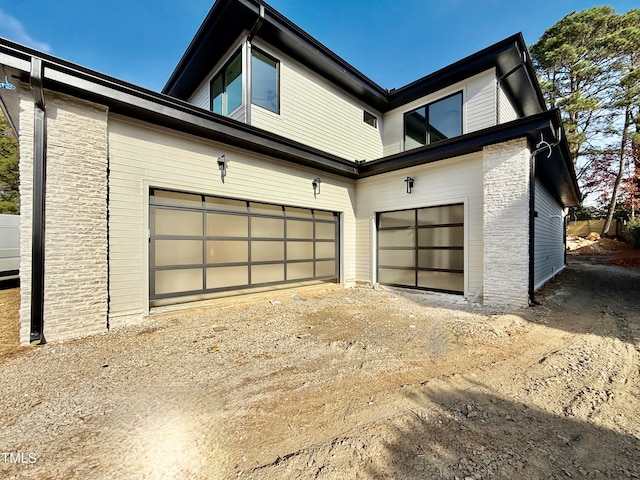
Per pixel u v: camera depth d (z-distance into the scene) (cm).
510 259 574
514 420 217
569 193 1088
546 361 328
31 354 346
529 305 568
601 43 1719
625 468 170
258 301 651
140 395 253
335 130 863
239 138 578
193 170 555
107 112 443
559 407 235
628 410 232
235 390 263
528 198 568
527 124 538
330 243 862
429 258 751
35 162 381
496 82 744
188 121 504
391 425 210
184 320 499
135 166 485
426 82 848
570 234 2286
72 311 404
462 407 235
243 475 163
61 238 397
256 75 688
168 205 545
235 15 627
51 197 391
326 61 780
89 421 215
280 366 316
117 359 333
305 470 167
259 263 696
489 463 172
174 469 169
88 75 402
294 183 735
